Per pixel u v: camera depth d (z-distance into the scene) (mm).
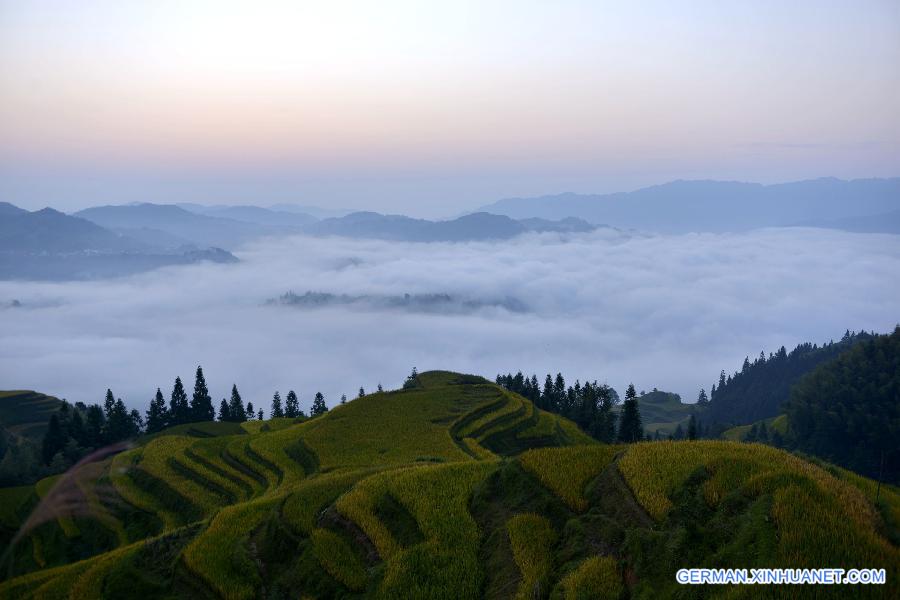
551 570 27047
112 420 119875
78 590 37281
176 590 35625
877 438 105250
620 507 28969
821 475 27781
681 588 21672
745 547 22234
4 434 116750
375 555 32906
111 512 67938
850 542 21359
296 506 40094
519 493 34250
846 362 129250
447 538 32188
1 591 41938
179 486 68812
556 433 88938
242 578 34875
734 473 27516
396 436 76188
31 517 69688
